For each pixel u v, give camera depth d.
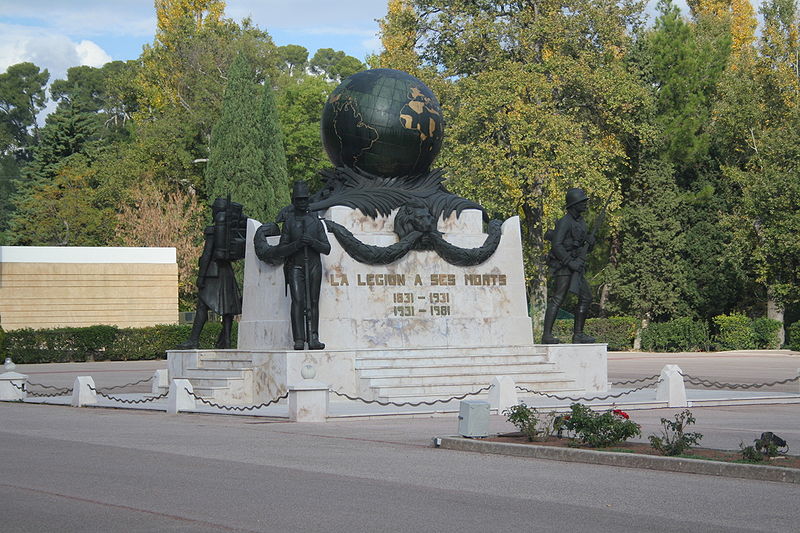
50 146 86.81
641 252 61.66
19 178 113.12
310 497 12.20
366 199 30.11
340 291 28.28
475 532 10.20
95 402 27.69
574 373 29.25
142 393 32.56
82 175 79.25
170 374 30.58
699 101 63.56
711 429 19.59
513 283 31.03
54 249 58.72
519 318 30.80
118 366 50.88
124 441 18.33
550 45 58.28
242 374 27.02
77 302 59.16
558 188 54.44
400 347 28.72
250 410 24.42
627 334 61.62
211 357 29.56
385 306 28.84
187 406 24.78
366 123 30.25
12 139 122.62
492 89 53.84
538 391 26.88
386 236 29.55
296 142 77.00
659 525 10.55
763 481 13.41
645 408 24.70
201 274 30.95
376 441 17.97
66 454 16.38
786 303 61.28
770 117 61.50
